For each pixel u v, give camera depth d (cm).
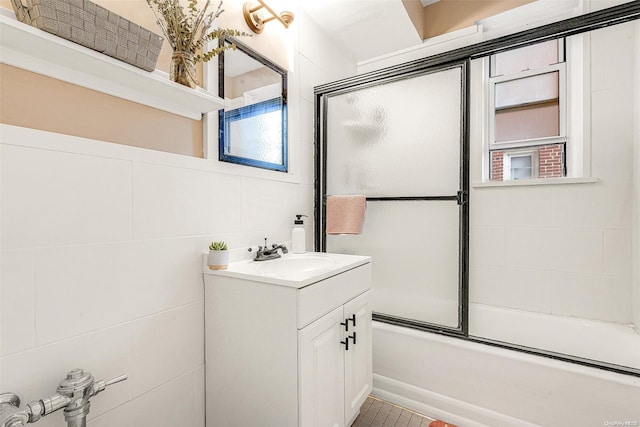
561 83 199
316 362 104
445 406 150
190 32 105
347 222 182
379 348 169
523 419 134
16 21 64
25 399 76
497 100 220
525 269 196
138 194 100
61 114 84
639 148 162
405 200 181
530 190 193
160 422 106
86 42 75
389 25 208
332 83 193
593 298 178
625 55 170
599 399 121
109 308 93
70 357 84
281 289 98
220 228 129
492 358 141
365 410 158
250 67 146
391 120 185
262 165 152
